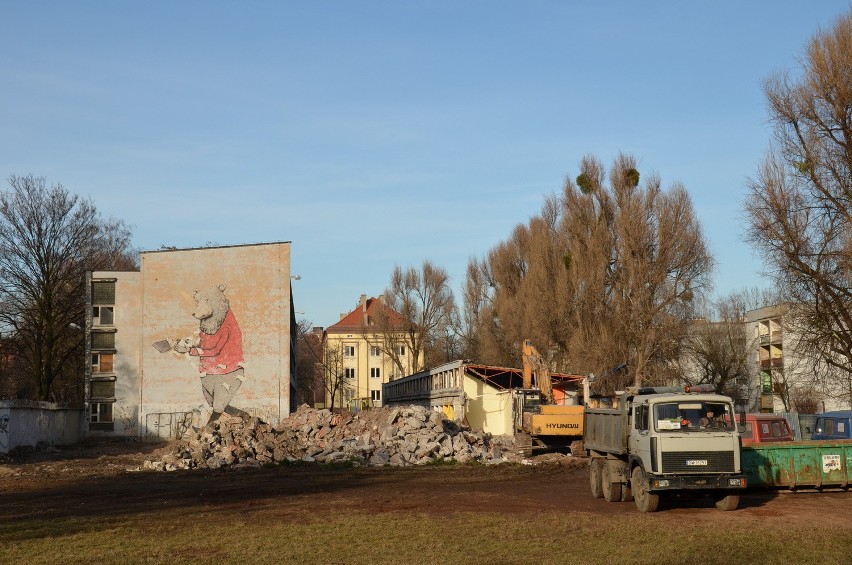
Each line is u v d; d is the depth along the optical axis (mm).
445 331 85062
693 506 20906
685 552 14398
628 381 52562
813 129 35281
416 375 65375
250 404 56125
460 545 15367
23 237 55438
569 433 38719
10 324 56156
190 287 56906
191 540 16312
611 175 56094
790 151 36062
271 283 57375
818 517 18766
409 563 13680
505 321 67562
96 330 56594
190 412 55719
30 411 45562
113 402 55875
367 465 35438
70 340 62188
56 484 29266
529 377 46125
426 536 16406
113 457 42406
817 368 39500
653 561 13648
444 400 56219
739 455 18969
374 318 90938
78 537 16859
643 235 53031
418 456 36344
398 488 26594
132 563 13984
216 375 56219
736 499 19609
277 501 23156
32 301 56156
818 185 35094
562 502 22406
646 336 52344
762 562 13484
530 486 26984
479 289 78125
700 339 70750
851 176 34656
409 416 39500
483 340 70500
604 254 55281
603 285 55250
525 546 15180
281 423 43469
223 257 57375
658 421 19062
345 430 40562
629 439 20375
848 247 33500
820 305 35688
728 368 69625
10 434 42125
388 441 38000
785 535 16094
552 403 44625
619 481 21750
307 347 119125
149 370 55969
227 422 40406
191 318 56562
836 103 34375
